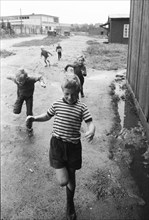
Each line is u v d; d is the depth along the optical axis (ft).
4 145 16.55
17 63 46.09
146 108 18.58
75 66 25.26
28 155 15.37
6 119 20.74
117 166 14.24
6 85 29.99
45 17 300.81
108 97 27.27
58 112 9.08
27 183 12.76
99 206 11.18
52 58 54.49
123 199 11.61
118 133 18.42
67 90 8.75
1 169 13.93
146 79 19.07
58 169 9.29
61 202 11.44
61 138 9.00
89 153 15.58
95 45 87.40
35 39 119.85
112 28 103.96
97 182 12.76
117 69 45.27
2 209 11.09
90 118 8.98
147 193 12.03
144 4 21.65
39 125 19.67
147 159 14.96
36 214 10.80
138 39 24.49
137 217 10.55
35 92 28.07
